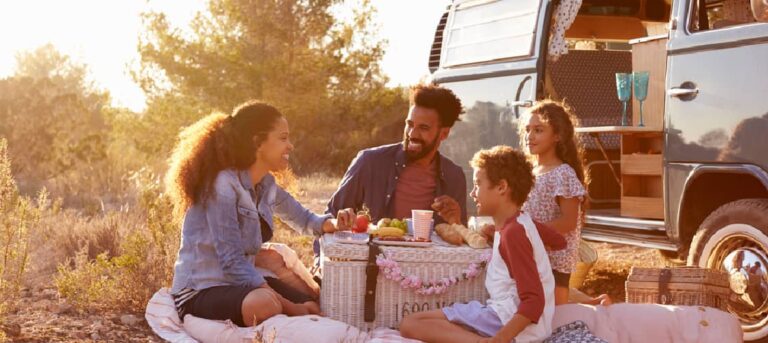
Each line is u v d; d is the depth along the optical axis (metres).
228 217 4.64
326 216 5.29
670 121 5.93
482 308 4.23
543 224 4.33
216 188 4.65
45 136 17.00
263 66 22.95
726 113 5.49
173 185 4.79
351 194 5.48
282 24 23.59
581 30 8.51
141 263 6.12
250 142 4.77
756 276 5.40
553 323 4.45
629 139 6.93
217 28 23.84
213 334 4.51
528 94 7.32
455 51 8.34
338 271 4.62
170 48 22.86
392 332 4.51
